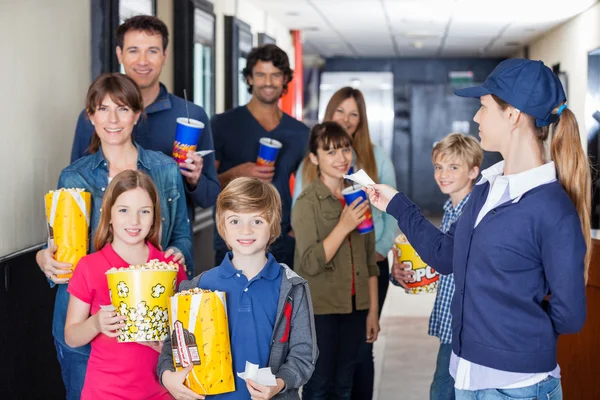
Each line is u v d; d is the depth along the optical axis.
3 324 2.95
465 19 10.19
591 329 3.23
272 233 2.12
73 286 2.37
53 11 3.58
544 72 1.94
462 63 15.70
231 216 2.07
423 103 15.52
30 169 3.33
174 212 2.83
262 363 2.07
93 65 4.14
